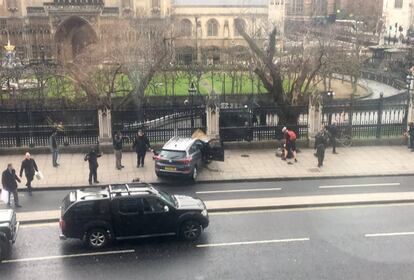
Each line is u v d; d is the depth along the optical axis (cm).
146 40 4759
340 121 2886
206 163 2389
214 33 9100
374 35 8506
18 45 7775
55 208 1877
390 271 1407
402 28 7712
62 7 7706
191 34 8794
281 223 1750
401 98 3341
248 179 2225
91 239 1541
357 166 2423
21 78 4503
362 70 6031
